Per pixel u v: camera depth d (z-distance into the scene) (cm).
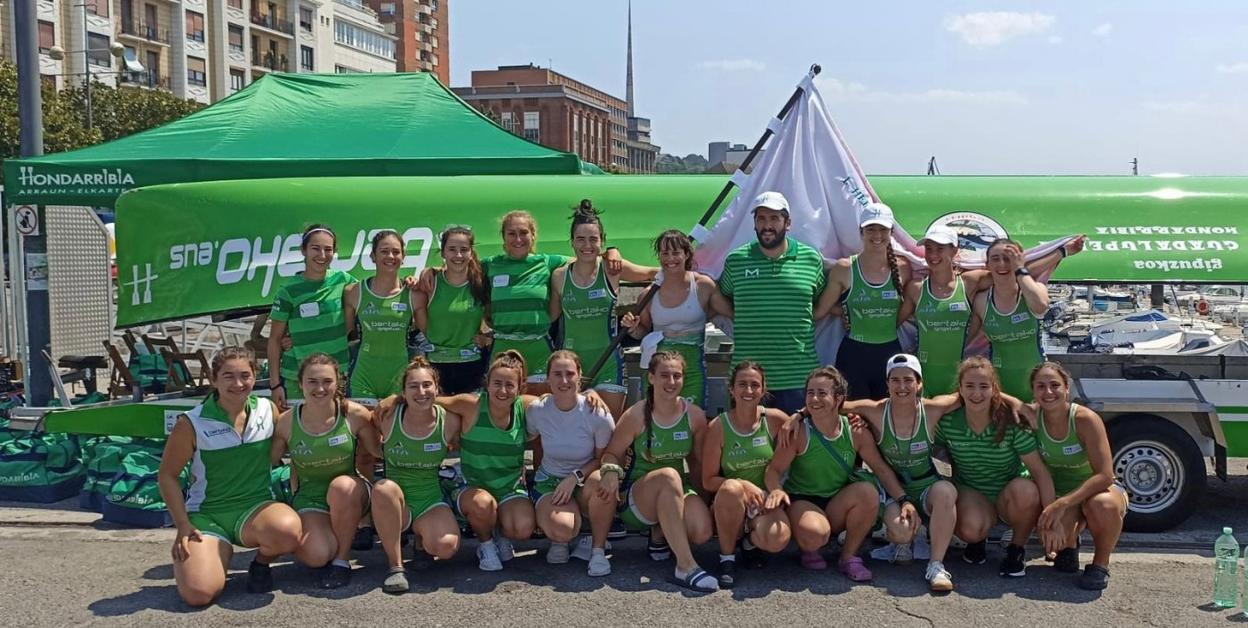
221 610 506
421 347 666
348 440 549
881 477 564
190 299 744
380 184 772
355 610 505
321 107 998
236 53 6506
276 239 746
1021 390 609
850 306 621
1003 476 564
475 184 771
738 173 686
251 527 524
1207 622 489
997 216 721
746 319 611
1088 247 699
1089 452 539
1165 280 682
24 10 901
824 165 688
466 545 620
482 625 485
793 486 575
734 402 554
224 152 877
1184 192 734
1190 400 645
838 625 485
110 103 3884
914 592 532
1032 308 597
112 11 5412
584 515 578
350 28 8094
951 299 606
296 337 627
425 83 1068
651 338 613
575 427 567
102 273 1090
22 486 735
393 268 614
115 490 678
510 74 11412
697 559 593
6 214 1186
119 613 503
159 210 774
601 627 482
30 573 570
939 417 560
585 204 622
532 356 623
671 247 596
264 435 542
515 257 627
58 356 1020
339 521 539
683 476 584
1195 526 679
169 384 823
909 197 735
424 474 564
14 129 2805
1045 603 516
